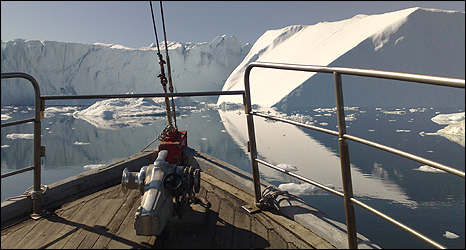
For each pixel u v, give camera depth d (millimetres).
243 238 1449
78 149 9789
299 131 13016
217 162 2529
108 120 19500
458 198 4461
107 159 8305
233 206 1825
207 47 58500
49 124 17266
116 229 1556
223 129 14055
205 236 1473
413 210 4043
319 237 1420
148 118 20672
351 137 1056
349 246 1175
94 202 1915
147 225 1305
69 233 1521
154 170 1483
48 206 1861
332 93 27219
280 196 1787
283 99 27672
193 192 1683
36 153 1755
